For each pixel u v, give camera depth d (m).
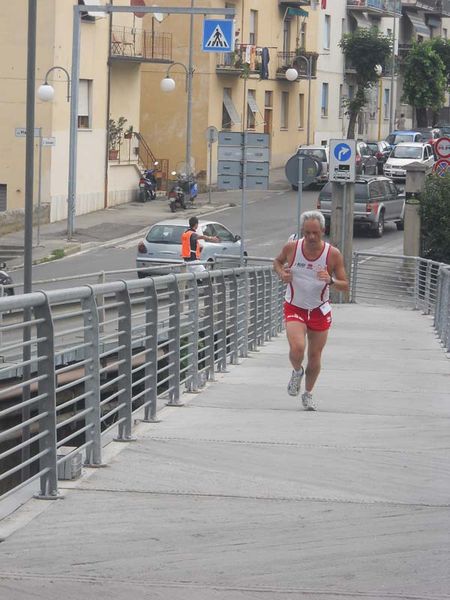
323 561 11.08
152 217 76.06
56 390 13.23
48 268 56.06
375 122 138.75
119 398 16.58
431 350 33.34
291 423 18.86
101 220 73.25
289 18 110.44
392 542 11.79
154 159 90.12
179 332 20.59
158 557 11.07
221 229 54.78
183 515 12.67
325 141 122.81
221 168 40.75
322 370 27.38
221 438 17.23
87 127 76.00
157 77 94.94
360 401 21.80
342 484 14.40
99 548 11.31
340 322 43.31
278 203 87.88
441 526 12.47
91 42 75.25
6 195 71.81
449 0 157.50
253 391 22.81
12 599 9.70
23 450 13.14
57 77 70.88
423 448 16.95
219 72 95.50
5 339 22.70
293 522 12.51
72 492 13.47
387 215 74.94
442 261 58.34
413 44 133.38
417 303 51.72
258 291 33.56
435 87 133.38
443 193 57.66
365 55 121.75
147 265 51.97
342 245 53.78
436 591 10.27
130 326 16.53
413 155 104.00
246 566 10.87
